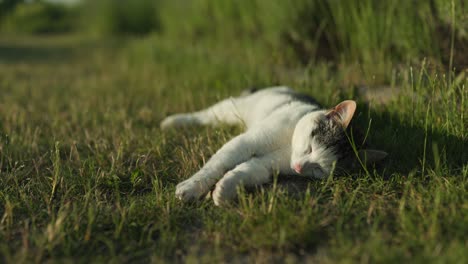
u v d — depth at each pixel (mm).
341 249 1970
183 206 2510
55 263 1951
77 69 8883
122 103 5133
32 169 3092
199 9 8914
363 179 2717
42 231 2242
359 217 2273
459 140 3008
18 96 5758
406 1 4262
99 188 2771
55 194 2693
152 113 4660
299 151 2873
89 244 2133
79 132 3992
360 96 4047
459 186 2561
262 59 6402
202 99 4891
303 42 5965
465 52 3934
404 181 2713
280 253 2010
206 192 2643
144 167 3043
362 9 4648
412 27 4219
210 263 1957
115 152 3383
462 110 3115
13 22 20000
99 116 4594
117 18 16188
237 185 2535
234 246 2072
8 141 3617
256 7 6801
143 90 6059
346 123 2811
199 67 6500
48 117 4520
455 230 2105
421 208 2322
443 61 4039
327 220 2244
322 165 2797
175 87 5871
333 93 4164
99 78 7496
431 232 2059
